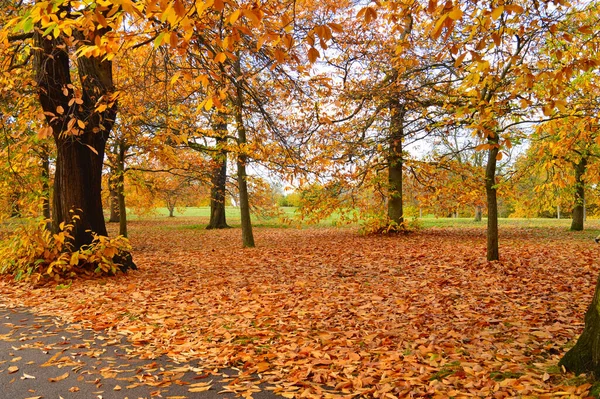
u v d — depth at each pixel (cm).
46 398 332
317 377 363
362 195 1742
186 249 1473
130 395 338
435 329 495
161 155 1200
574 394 304
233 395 337
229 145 1280
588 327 346
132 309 608
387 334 478
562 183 743
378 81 1062
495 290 684
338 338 473
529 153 1380
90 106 834
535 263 923
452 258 1023
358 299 652
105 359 420
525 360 387
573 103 692
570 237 1512
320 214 1684
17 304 641
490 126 541
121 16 341
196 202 3212
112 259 885
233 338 477
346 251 1248
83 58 838
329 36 309
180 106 834
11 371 385
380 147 1420
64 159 870
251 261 1095
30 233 827
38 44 795
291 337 479
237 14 296
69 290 723
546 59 688
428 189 1755
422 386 339
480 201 1625
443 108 968
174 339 479
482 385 335
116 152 1661
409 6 423
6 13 768
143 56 790
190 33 317
